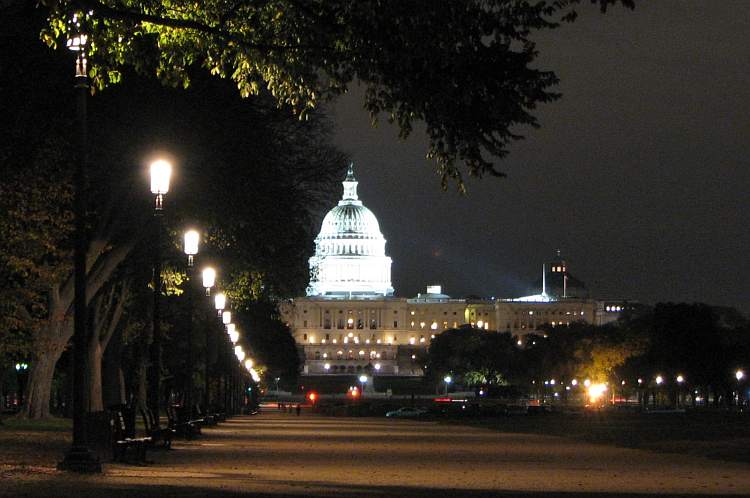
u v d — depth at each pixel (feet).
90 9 108.99
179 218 230.07
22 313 253.24
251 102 227.61
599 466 161.58
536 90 105.40
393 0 103.14
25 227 219.82
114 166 215.31
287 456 181.06
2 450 163.63
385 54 105.50
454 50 103.45
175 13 115.96
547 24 102.94
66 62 192.03
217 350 388.57
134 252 263.90
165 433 188.65
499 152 107.86
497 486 124.16
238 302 356.38
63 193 213.05
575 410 655.35
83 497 100.37
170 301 345.31
